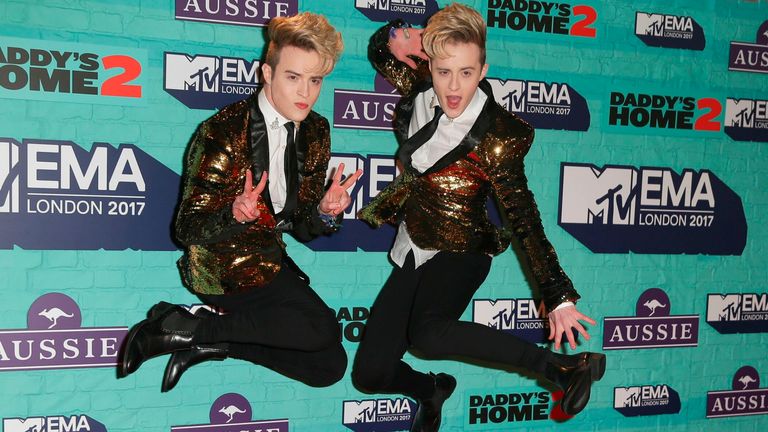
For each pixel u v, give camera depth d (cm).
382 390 241
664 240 312
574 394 204
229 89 258
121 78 248
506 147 211
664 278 313
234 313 218
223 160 203
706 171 315
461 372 292
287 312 214
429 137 216
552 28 289
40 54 239
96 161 248
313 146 223
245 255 211
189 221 199
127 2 246
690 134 312
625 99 301
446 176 215
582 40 294
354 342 279
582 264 302
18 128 239
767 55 319
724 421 327
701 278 319
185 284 260
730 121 317
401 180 228
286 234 267
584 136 297
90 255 250
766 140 323
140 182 253
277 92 206
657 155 308
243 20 257
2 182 239
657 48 304
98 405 255
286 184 214
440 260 223
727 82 315
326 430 280
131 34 247
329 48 205
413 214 224
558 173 295
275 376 273
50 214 245
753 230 324
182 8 251
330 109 268
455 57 203
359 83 270
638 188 306
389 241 279
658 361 316
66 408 252
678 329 317
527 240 212
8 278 243
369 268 278
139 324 210
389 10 271
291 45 202
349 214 274
